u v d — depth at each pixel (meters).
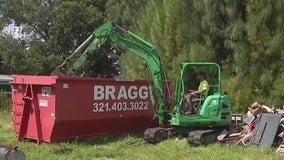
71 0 48.28
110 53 45.41
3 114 23.83
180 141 14.46
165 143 14.12
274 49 18.84
